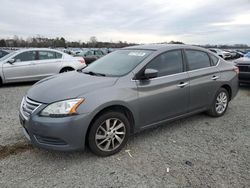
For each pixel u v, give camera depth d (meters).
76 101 3.39
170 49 4.62
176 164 3.53
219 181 3.12
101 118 3.58
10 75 9.41
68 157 3.69
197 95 4.89
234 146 4.14
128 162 3.58
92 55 22.45
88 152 3.86
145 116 4.11
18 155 3.73
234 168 3.43
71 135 3.35
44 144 3.41
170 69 4.49
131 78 3.96
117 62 4.49
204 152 3.90
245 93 8.46
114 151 3.79
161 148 4.03
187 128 4.92
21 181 3.09
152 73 3.95
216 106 5.49
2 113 5.76
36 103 3.47
